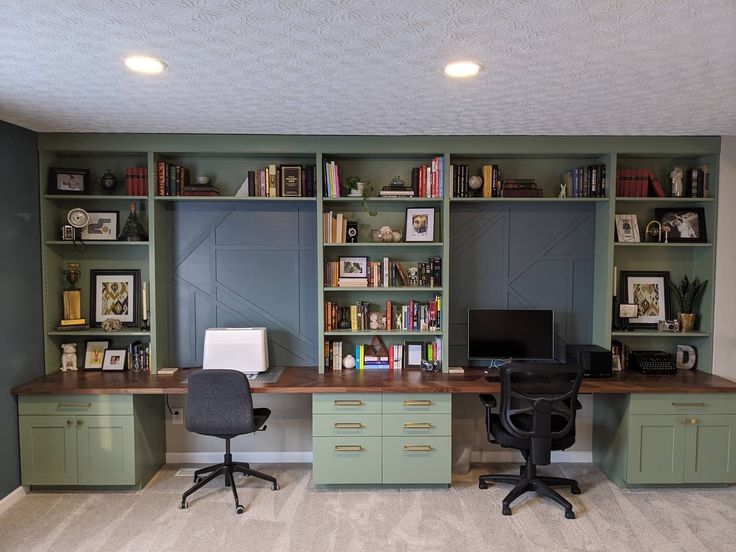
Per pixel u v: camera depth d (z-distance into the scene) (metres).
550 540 2.65
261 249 3.69
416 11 1.54
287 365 3.73
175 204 3.64
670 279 3.68
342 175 3.64
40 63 2.00
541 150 3.34
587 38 1.75
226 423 2.96
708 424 3.16
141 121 2.97
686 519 2.87
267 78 2.19
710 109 2.68
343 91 2.38
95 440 3.13
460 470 3.49
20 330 3.14
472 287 3.71
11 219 3.04
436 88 2.33
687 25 1.64
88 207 3.58
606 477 3.46
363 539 2.66
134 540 2.65
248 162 3.62
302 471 3.55
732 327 3.47
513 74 2.13
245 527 2.78
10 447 3.02
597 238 3.63
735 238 3.45
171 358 3.68
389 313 3.54
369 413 3.17
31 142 3.21
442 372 3.50
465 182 3.47
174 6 1.51
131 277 3.62
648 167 3.64
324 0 1.47
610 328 3.49
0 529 2.75
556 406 2.95
